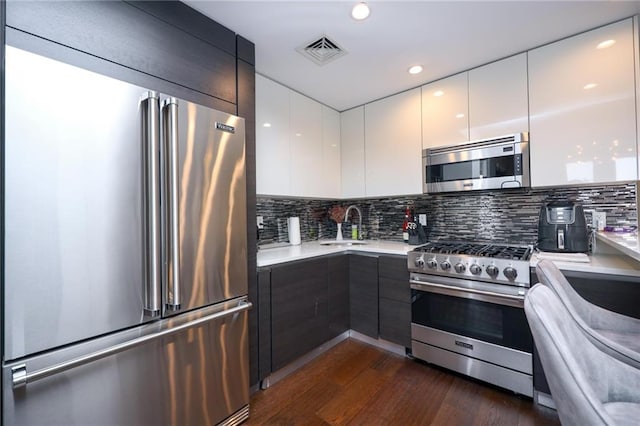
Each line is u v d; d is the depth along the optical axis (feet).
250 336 5.83
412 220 9.18
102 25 3.82
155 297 3.94
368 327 8.04
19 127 3.01
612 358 3.17
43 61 3.15
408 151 8.25
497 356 5.98
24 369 3.02
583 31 5.69
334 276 7.98
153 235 3.94
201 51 5.01
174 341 4.30
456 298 6.55
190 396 4.50
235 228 5.19
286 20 5.29
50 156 3.20
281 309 6.48
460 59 6.72
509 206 7.68
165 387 4.19
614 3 4.90
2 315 2.93
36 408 3.12
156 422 4.09
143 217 3.95
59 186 3.26
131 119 3.85
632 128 5.23
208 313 4.74
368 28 5.57
